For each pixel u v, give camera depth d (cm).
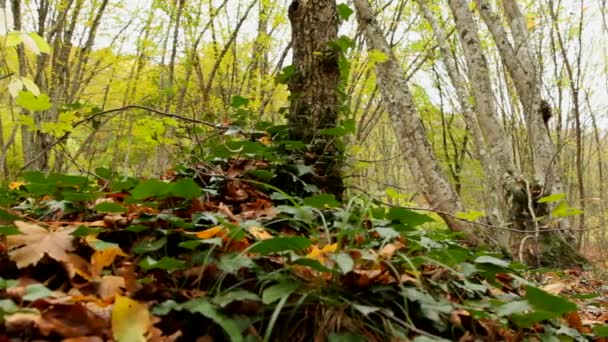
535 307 135
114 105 736
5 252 139
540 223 484
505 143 491
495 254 208
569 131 1402
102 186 245
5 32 156
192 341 122
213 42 630
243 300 125
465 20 498
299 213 173
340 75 294
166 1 601
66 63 616
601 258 773
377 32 380
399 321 128
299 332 128
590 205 1091
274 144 277
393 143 1267
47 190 196
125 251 162
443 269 163
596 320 235
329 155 271
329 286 137
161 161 507
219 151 255
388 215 201
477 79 488
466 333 137
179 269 141
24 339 98
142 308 112
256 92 543
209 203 202
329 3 296
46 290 115
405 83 369
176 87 593
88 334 104
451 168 1195
